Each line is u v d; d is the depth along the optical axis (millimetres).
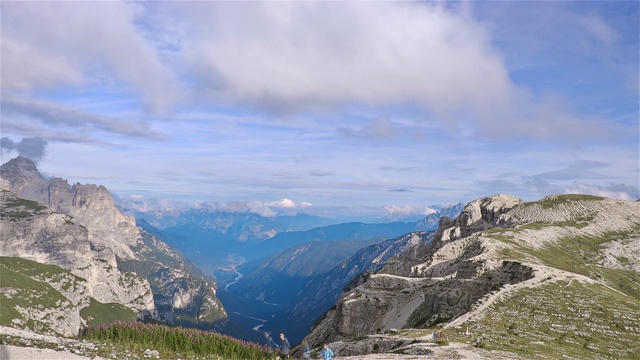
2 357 26500
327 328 143125
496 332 60219
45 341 32719
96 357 30156
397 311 122125
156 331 41688
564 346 53875
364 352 64312
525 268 97062
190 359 35531
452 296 99188
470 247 164625
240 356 40281
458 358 41125
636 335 58188
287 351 42094
